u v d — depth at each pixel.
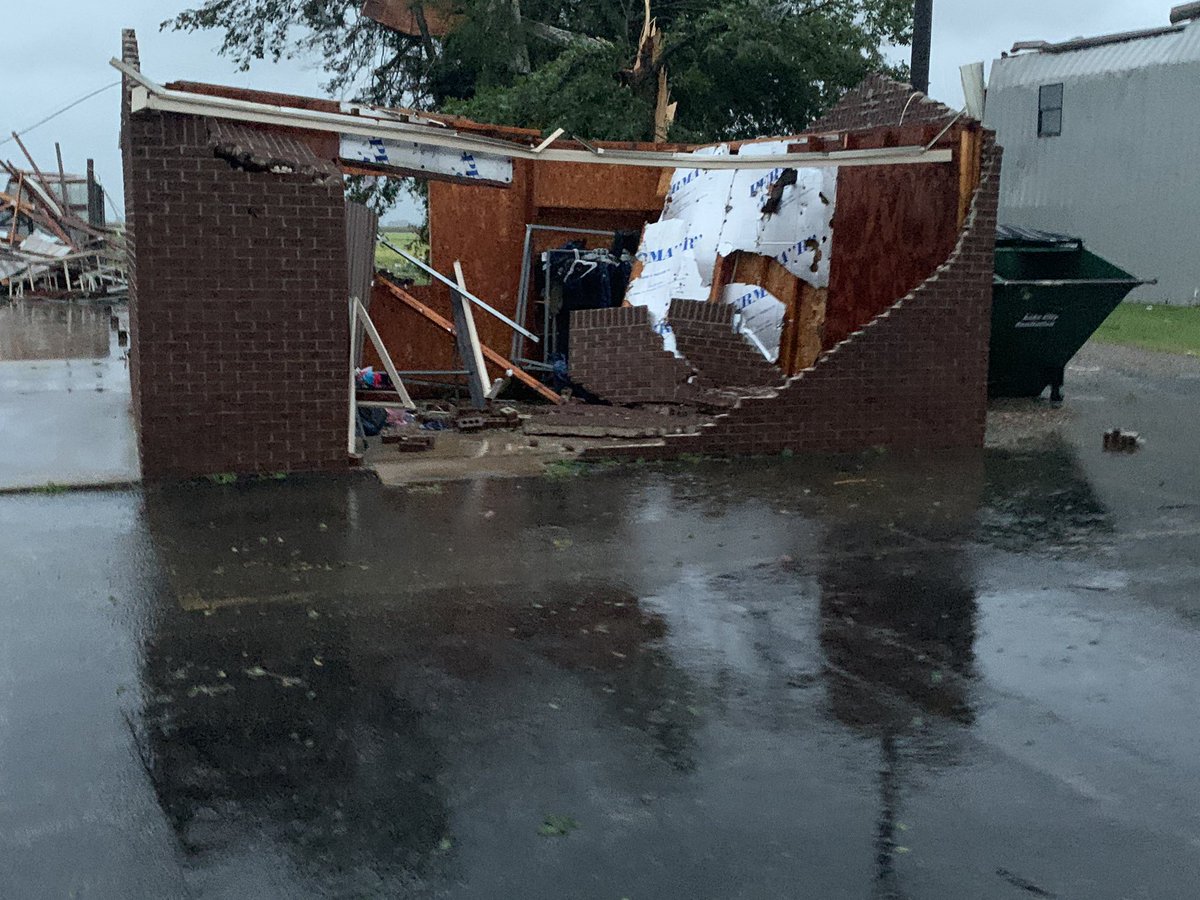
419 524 7.96
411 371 13.40
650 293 13.09
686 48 22.44
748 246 12.54
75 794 4.31
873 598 6.56
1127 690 5.28
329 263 9.11
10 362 16.06
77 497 8.55
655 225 13.50
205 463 9.12
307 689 5.28
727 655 5.71
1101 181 25.94
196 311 8.92
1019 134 28.05
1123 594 6.60
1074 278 13.67
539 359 14.08
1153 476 9.54
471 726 4.91
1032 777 4.47
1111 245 25.84
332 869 3.85
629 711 5.07
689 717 5.01
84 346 18.27
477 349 12.39
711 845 3.99
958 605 6.45
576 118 20.94
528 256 13.80
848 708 5.10
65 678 5.37
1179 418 12.41
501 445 10.43
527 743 4.76
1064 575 6.95
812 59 22.20
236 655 5.66
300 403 9.23
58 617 6.15
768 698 5.21
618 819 4.16
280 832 4.07
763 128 23.55
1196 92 23.73
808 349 12.29
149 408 8.95
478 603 6.43
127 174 10.73
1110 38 26.05
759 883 3.76
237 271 8.95
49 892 3.71
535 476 9.37
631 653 5.73
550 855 3.93
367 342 13.42
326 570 6.97
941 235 10.93
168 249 8.79
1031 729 4.89
